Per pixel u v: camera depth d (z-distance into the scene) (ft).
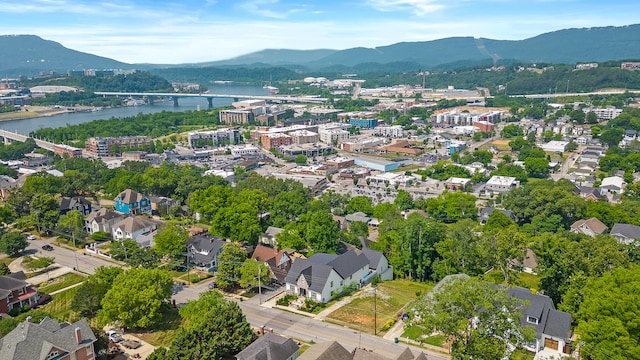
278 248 453.58
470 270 396.57
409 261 415.23
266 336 277.23
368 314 339.98
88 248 483.51
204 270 429.38
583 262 328.29
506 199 625.82
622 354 236.63
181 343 257.96
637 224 522.06
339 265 380.17
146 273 334.24
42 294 379.55
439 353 285.23
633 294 253.65
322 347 251.60
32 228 544.62
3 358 243.81
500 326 235.61
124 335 315.37
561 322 288.10
